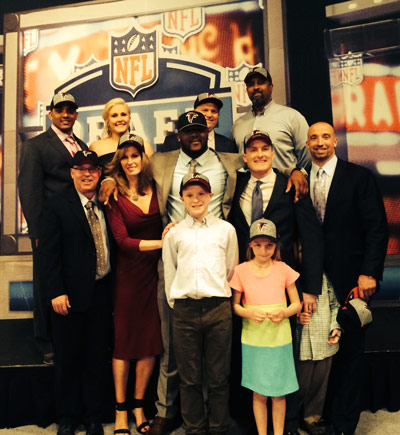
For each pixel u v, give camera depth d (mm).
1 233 3777
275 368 1857
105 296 2146
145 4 3770
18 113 3895
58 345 2062
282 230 2020
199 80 3666
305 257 2004
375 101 3381
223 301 1912
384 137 3361
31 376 2328
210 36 3656
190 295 1888
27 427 2314
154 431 2061
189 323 1893
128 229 2104
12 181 3840
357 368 2078
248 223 2059
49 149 2514
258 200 2045
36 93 3889
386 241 2084
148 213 2107
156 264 2143
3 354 2508
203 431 1919
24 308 3648
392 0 3318
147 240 2068
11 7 3951
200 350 1926
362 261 2117
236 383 2201
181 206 2102
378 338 2553
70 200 2084
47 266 2025
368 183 2113
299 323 2082
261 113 2801
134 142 2074
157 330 2102
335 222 2109
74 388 2096
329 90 3445
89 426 2088
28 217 2459
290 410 2012
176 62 3707
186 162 2129
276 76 3516
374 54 3375
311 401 2137
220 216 2109
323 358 2045
